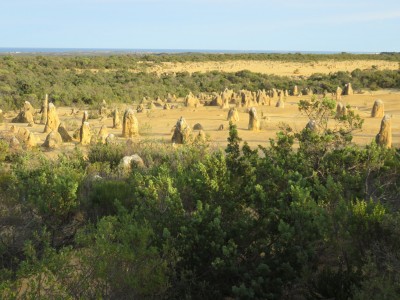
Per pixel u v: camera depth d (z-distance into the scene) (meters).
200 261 5.77
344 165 8.79
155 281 5.20
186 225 6.23
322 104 10.53
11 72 64.81
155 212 6.66
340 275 5.57
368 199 7.38
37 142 22.59
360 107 39.53
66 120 34.84
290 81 70.81
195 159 11.48
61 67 83.25
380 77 64.44
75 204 7.86
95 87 58.47
